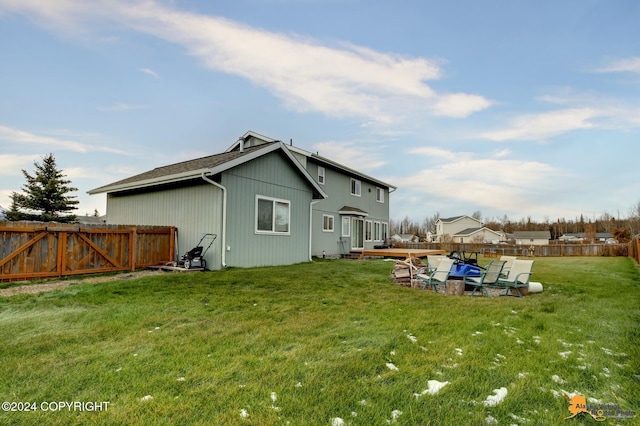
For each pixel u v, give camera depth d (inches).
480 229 2123.5
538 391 105.8
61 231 325.4
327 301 232.2
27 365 118.1
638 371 122.0
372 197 947.3
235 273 350.9
